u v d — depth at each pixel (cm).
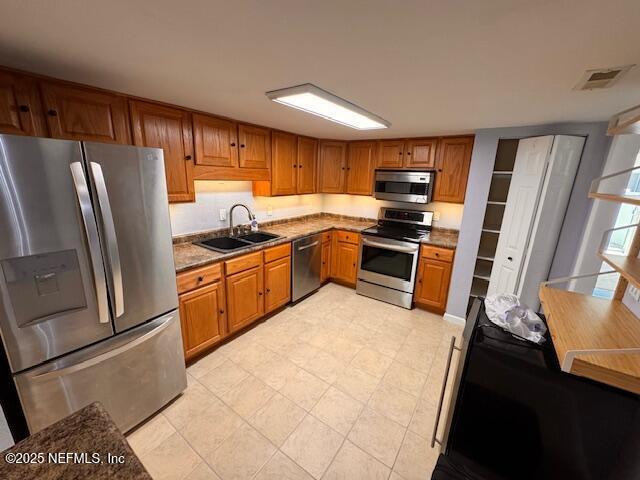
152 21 94
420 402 197
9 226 112
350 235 368
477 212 274
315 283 362
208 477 145
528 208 237
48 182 120
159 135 199
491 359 115
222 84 157
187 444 162
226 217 298
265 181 306
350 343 263
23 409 127
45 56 123
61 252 127
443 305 311
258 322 294
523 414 113
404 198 334
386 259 340
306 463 153
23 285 119
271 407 189
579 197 231
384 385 212
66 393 138
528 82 139
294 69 134
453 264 296
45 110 147
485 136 260
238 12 87
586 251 223
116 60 126
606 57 108
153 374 174
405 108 196
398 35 99
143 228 158
